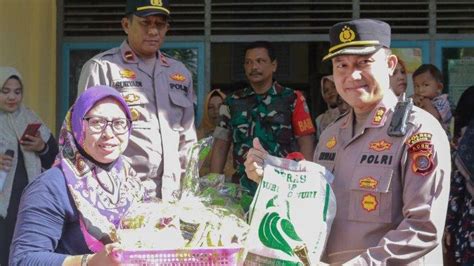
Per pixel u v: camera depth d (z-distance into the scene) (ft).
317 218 7.76
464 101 14.66
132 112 12.05
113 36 19.08
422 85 15.93
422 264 8.04
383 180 7.92
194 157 8.84
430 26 19.02
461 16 19.01
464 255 13.28
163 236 7.34
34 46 17.97
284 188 7.89
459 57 19.02
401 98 8.41
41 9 18.21
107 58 12.38
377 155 8.07
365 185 8.03
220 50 19.62
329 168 8.55
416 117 7.99
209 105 17.02
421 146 7.72
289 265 7.64
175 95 12.60
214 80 19.60
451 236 13.64
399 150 7.94
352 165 8.27
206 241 7.40
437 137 7.82
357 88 8.29
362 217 8.02
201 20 19.11
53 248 7.75
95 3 19.10
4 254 14.82
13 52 17.03
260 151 8.24
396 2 19.07
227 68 19.62
